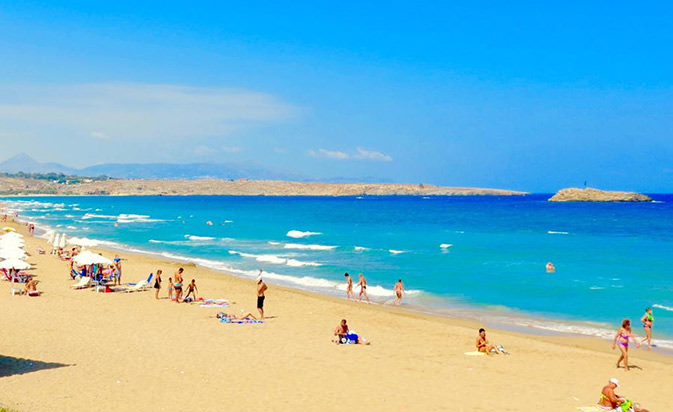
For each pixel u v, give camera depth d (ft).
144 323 74.49
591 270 140.56
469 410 44.68
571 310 94.63
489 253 176.86
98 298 92.02
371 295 108.37
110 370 52.49
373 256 169.48
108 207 580.30
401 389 49.83
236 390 48.06
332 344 66.59
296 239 229.04
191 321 77.10
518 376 55.26
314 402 45.52
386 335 72.59
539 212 479.41
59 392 45.34
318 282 122.62
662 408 47.09
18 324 69.62
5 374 49.62
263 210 528.63
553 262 155.63
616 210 516.32
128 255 167.43
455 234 253.24
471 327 81.87
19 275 107.14
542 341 72.84
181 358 57.93
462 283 121.60
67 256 141.38
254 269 142.00
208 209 547.08
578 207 594.24
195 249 189.57
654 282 122.01
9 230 202.28
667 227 296.30
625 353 58.85
